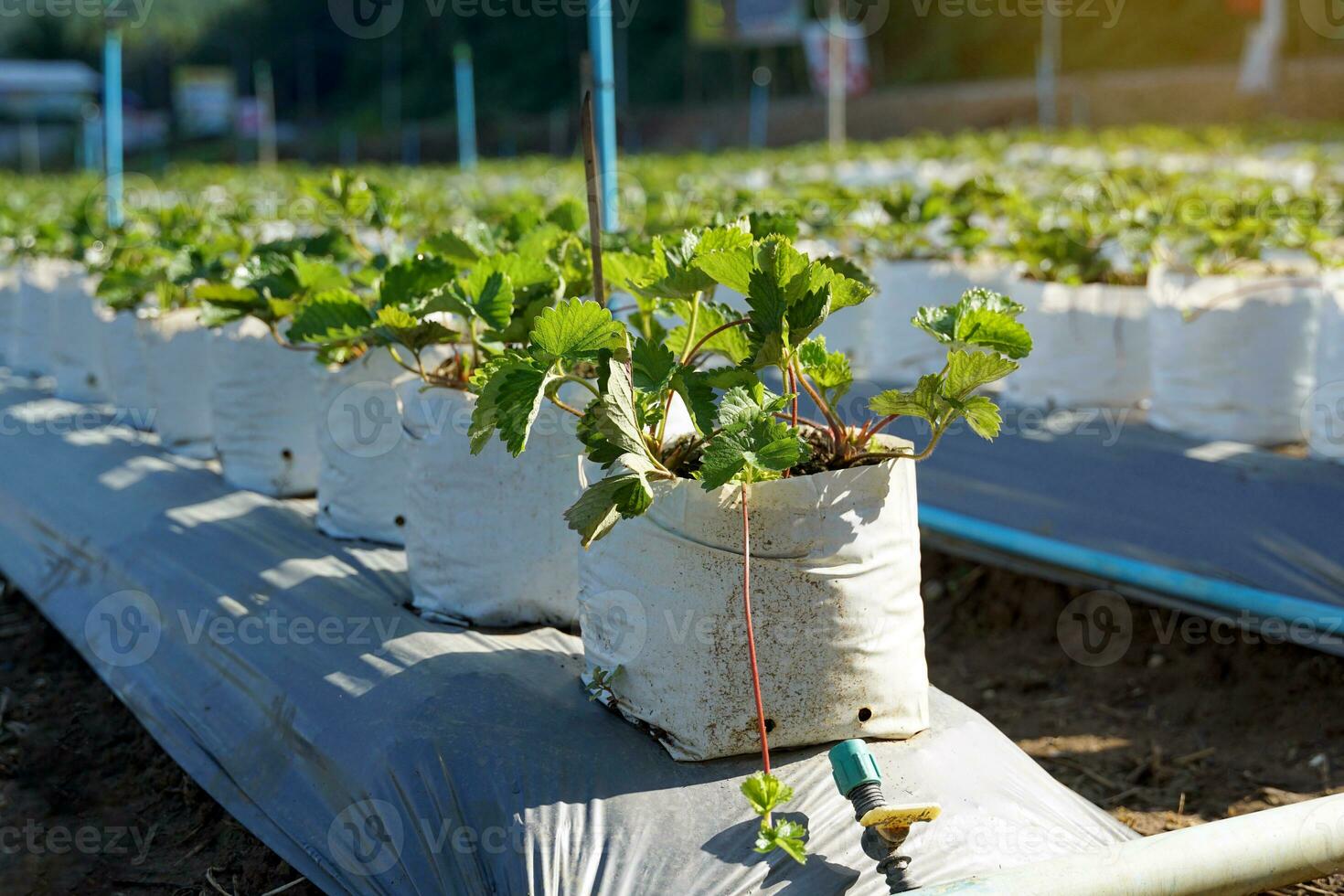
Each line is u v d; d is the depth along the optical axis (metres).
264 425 3.82
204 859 2.84
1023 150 14.45
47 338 6.46
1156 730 3.58
